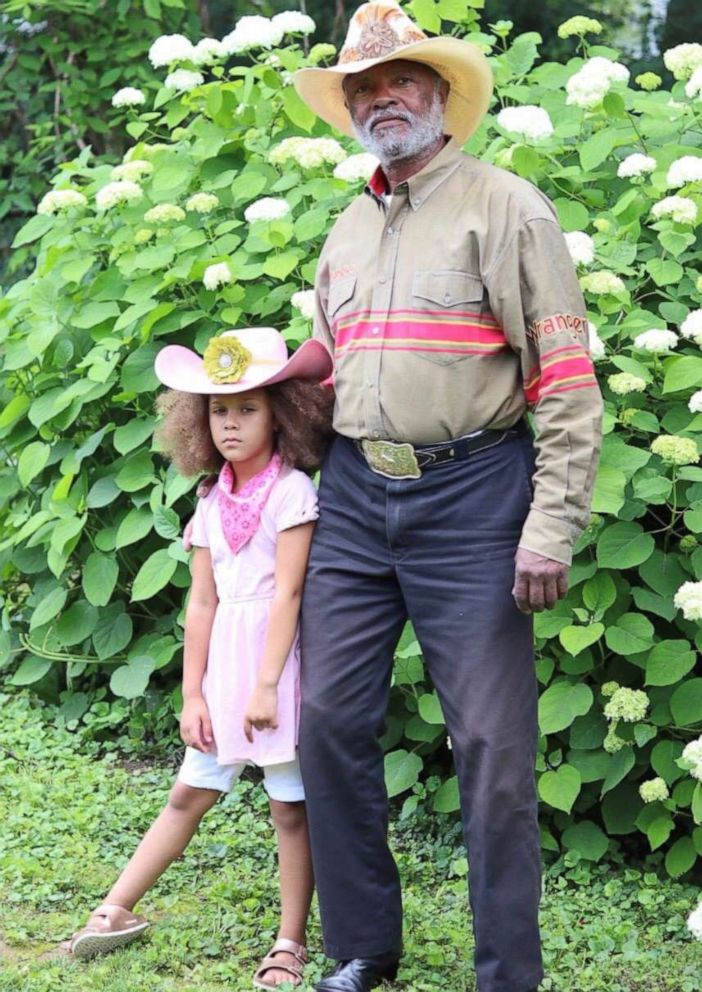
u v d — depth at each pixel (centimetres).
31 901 409
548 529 321
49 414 550
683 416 460
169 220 559
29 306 577
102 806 480
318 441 371
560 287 323
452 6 549
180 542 517
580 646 423
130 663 545
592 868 449
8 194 995
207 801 383
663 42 1050
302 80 378
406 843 469
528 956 333
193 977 366
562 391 319
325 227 515
